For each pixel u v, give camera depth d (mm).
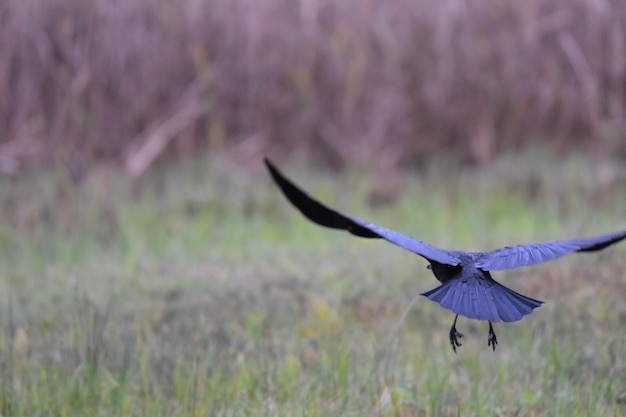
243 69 22094
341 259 14703
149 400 9539
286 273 13719
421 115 22578
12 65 21250
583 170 20719
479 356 10383
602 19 23156
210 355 10250
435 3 23031
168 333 11422
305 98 22000
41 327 11859
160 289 13430
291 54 22250
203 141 21906
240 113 22047
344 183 20781
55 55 21312
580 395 9406
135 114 21391
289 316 12078
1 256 16484
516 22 23016
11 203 18766
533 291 12531
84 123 21062
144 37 21594
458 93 22594
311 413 9109
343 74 22141
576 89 22734
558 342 10609
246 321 11844
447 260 5445
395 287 13047
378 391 9641
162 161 21328
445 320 11977
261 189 19812
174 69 21812
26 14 21312
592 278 12859
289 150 21984
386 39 22484
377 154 21406
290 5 22547
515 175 20578
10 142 20875
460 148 22547
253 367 10109
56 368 10172
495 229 17812
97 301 12859
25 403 9445
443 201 19688
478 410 9031
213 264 14953
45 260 16281
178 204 18984
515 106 22641
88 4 21484
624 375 9844
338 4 22875
